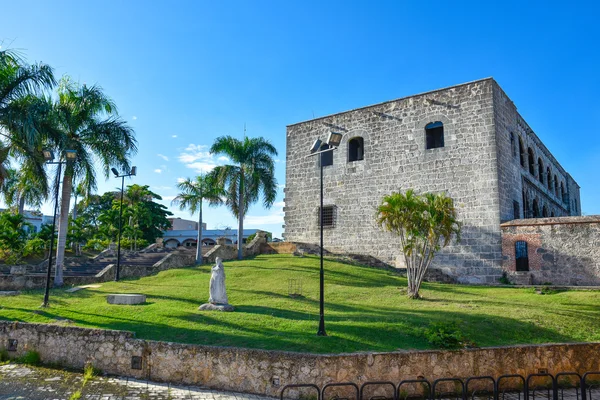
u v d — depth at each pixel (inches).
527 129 1159.6
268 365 384.5
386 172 1047.0
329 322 496.4
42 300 645.3
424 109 1011.3
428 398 392.2
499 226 882.8
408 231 664.4
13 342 478.6
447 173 960.3
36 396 363.6
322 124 1173.1
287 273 848.9
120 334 435.5
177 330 466.6
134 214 1859.0
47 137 727.7
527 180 1095.6
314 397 370.3
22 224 1450.5
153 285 784.3
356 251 1064.8
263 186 1151.0
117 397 364.2
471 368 414.6
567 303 625.0
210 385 396.8
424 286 801.6
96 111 847.1
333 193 1122.7
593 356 454.3
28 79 659.4
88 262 1093.1
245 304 609.6
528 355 434.0
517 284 842.8
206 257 1035.3
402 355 397.1
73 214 2017.7
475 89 949.2
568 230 808.9
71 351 450.9
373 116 1087.0
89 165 823.1
